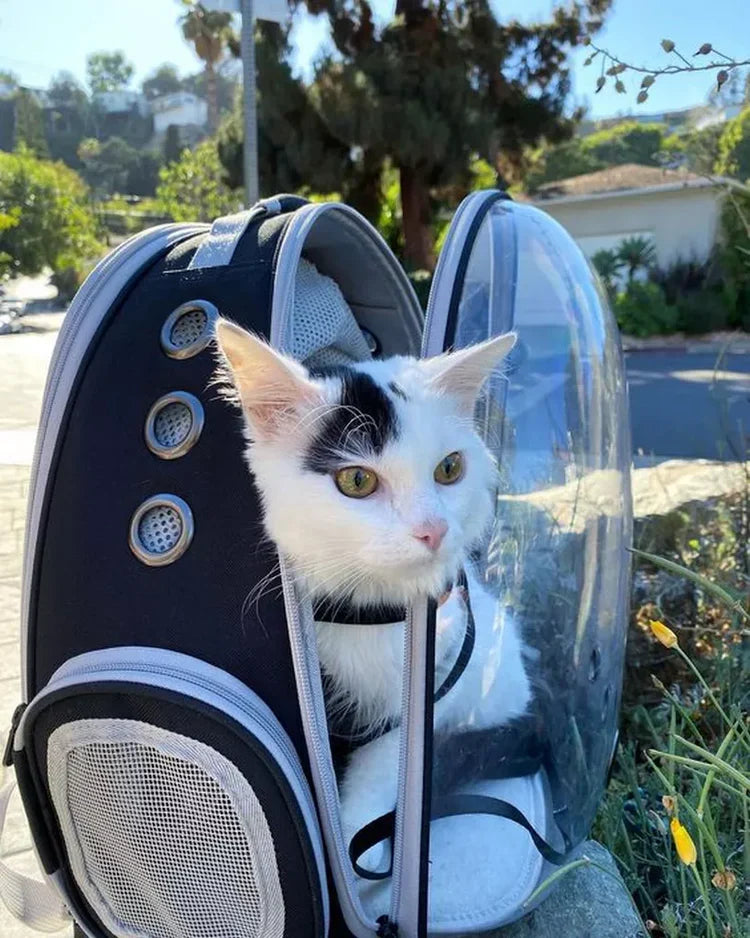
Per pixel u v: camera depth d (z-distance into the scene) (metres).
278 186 3.84
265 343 0.37
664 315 4.68
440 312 0.40
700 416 2.32
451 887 0.40
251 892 0.35
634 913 0.43
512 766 0.45
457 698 0.42
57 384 0.41
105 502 0.38
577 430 0.52
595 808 0.49
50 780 0.37
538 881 0.41
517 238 0.48
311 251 0.51
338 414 0.39
